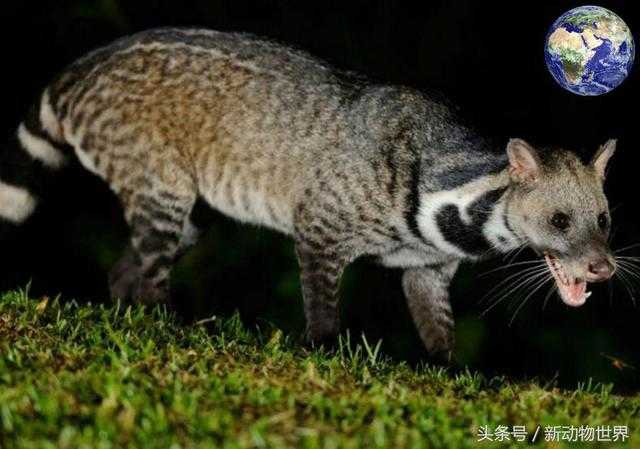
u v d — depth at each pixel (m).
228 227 11.47
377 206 7.76
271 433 5.06
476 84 12.09
